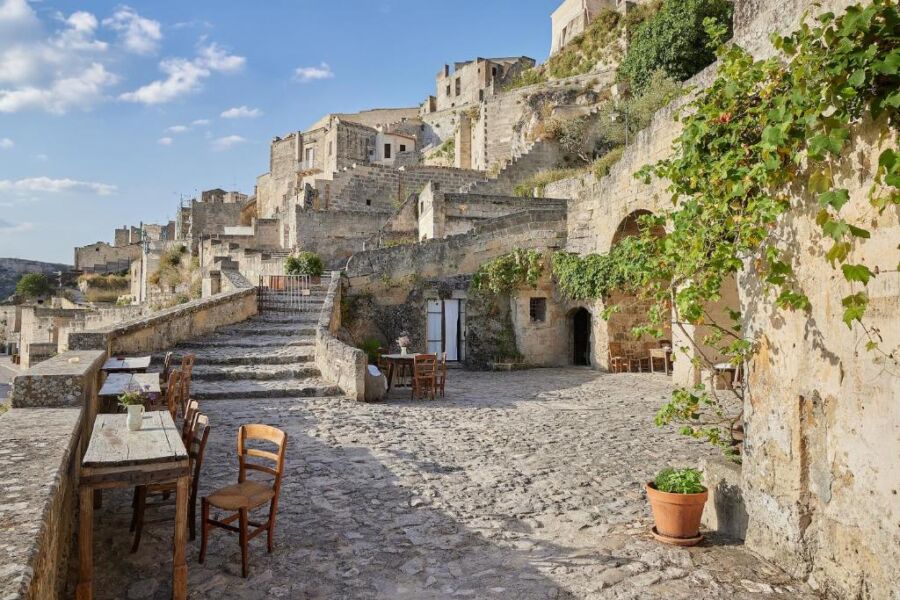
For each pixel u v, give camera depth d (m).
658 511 5.39
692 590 4.46
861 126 3.92
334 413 10.71
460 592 4.48
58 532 3.53
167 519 5.24
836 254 3.71
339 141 51.19
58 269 92.38
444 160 52.19
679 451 8.47
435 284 20.34
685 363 14.68
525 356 20.14
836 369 4.21
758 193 4.88
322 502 6.31
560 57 46.44
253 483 5.23
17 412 5.19
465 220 24.67
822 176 3.99
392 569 4.85
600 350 18.97
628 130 28.50
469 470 7.51
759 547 5.07
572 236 20.75
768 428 4.97
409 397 13.03
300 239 31.81
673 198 5.70
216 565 4.86
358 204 36.38
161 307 28.56
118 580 4.54
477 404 12.31
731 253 5.05
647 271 6.45
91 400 6.79
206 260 34.66
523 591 4.49
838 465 4.21
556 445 8.80
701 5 30.05
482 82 59.56
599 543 5.36
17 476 3.28
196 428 5.65
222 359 13.69
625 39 41.00
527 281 20.19
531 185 30.41
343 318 19.31
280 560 4.97
